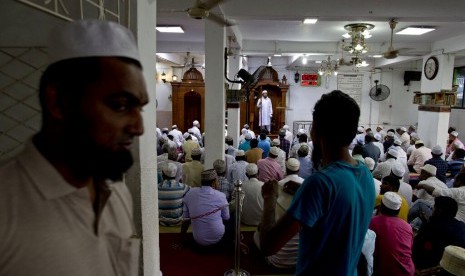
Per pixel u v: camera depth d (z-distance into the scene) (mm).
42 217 578
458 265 1874
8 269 543
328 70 9414
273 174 4953
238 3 4801
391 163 5035
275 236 1065
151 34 1704
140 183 1558
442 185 4266
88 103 576
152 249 1772
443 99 8016
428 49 8406
